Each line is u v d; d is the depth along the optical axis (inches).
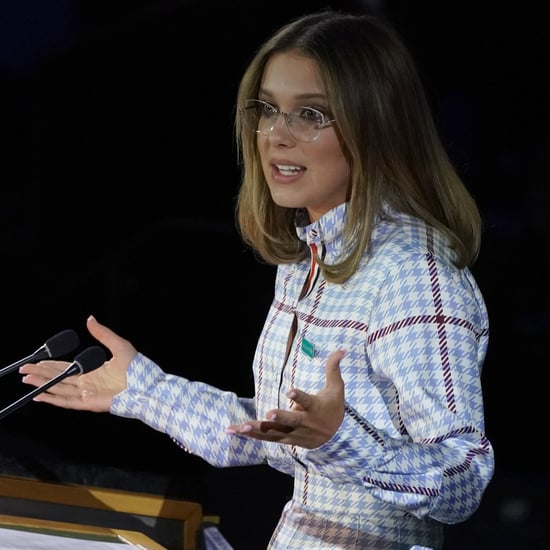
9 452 324.5
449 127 619.2
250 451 264.1
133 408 264.5
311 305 237.0
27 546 235.5
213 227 602.5
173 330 599.8
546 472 620.4
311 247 243.1
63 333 255.1
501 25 616.7
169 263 604.1
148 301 601.0
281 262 256.7
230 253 607.2
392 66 231.3
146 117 591.2
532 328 658.8
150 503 280.4
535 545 544.4
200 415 264.7
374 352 223.1
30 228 591.2
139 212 601.0
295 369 235.3
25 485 275.1
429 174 235.5
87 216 595.5
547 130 628.1
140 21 576.7
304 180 234.5
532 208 634.8
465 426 211.0
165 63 582.9
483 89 623.2
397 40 235.6
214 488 538.0
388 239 230.1
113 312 594.9
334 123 230.4
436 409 211.9
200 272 605.3
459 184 238.7
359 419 208.2
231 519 513.3
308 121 231.8
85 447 422.6
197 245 604.1
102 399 263.9
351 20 235.5
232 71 583.2
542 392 661.3
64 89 584.4
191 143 595.2
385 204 234.1
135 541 245.8
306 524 235.3
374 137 228.4
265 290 609.9
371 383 226.8
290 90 231.1
